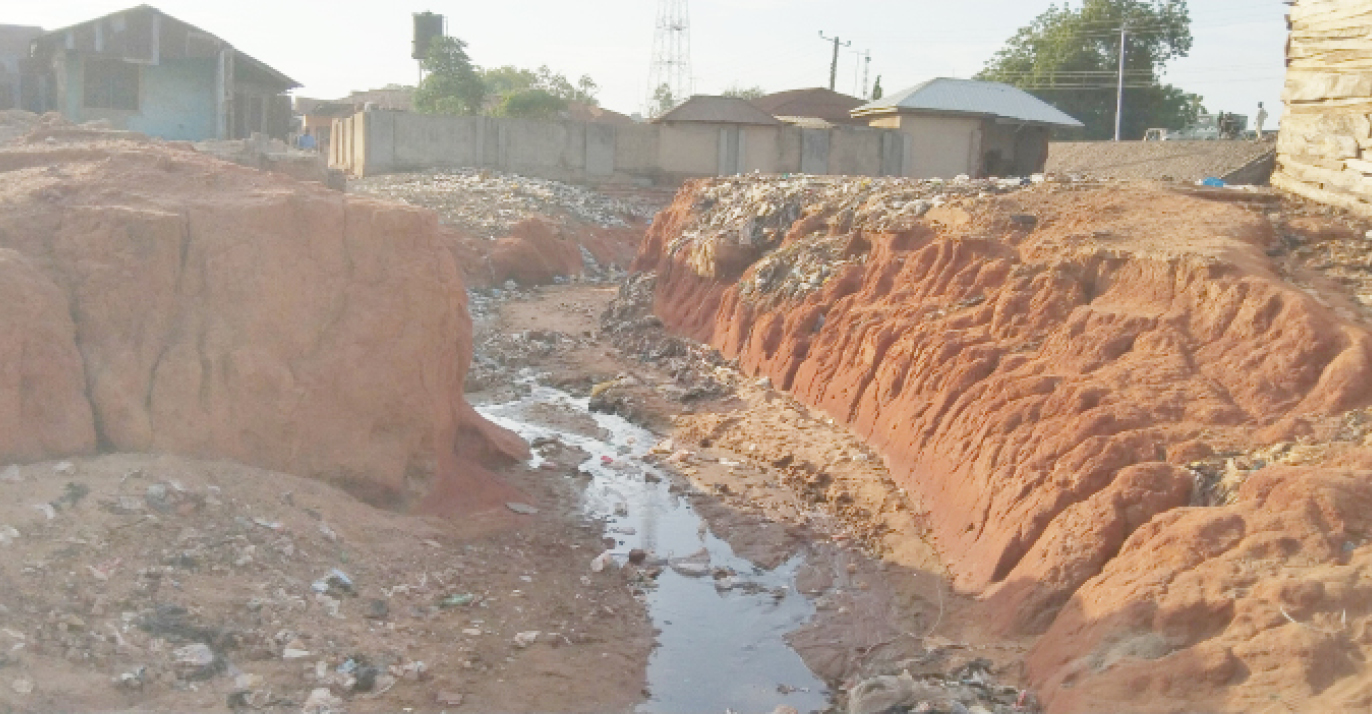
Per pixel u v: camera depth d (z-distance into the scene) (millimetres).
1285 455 8578
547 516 11758
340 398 10367
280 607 7922
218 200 10312
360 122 39094
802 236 20281
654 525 11969
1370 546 7133
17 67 30266
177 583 7699
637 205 40938
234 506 8852
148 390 9352
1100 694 6871
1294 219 13961
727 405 17219
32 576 7121
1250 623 6750
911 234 16703
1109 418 9750
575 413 17078
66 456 8727
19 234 9359
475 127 40031
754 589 10305
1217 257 11227
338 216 10711
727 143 41875
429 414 10992
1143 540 8242
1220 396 9797
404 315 10852
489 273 28094
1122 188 15875
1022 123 41156
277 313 10094
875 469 13234
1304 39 15133
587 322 24641
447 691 7578
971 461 11156
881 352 14734
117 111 28453
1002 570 9422
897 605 9805
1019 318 12812
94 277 9289
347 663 7547
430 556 9750
